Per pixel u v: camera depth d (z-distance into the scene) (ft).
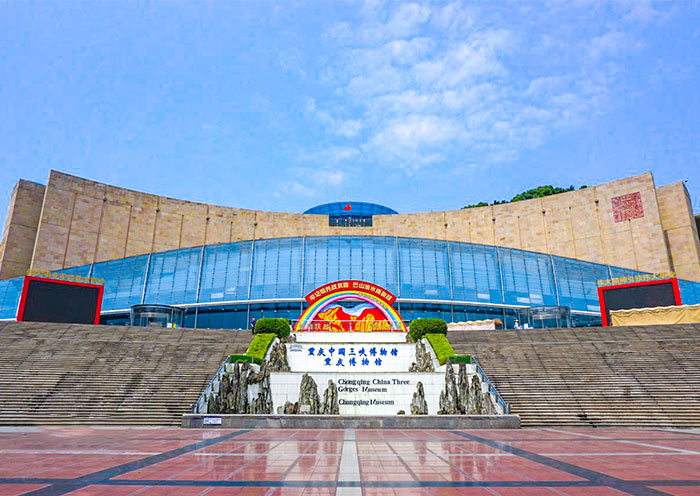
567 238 229.04
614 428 79.25
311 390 93.04
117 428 76.74
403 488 33.94
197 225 236.43
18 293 169.58
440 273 197.98
